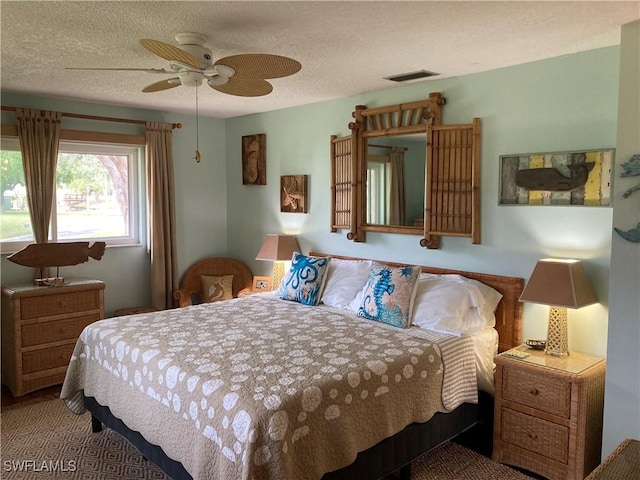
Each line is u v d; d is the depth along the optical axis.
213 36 2.58
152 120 4.88
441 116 3.59
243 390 2.13
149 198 4.80
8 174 4.15
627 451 2.17
